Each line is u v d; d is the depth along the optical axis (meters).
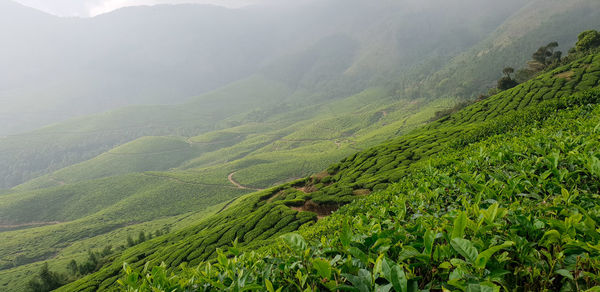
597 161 4.48
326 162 194.50
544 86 57.06
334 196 35.28
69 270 94.19
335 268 2.81
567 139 7.50
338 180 46.94
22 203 176.00
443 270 2.64
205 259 36.81
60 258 115.38
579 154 5.44
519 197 4.79
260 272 3.29
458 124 59.50
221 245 38.34
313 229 16.52
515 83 93.62
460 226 2.59
